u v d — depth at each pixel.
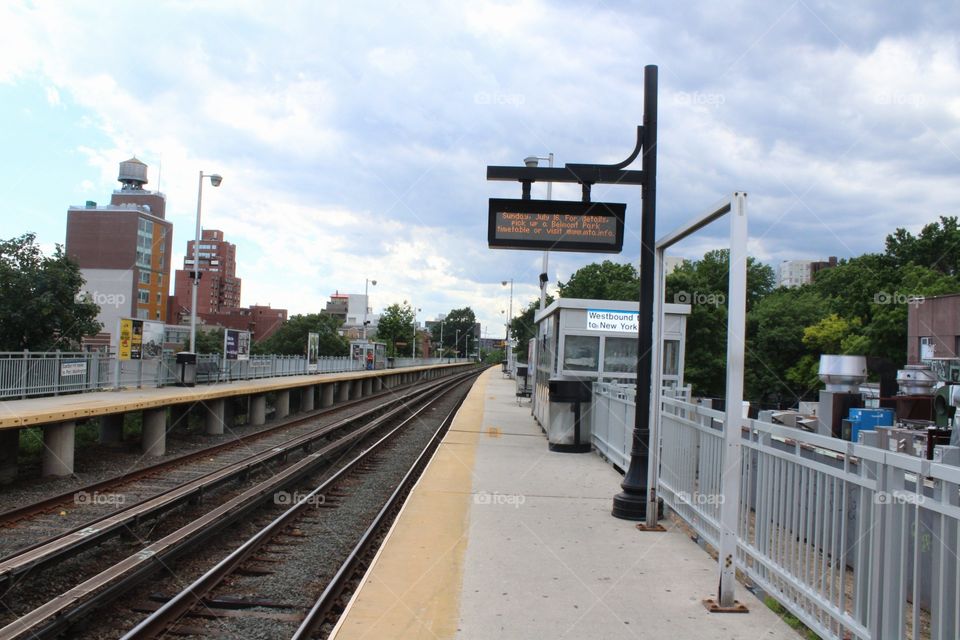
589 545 6.73
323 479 12.54
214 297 156.62
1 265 25.50
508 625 4.70
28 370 17.08
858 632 3.97
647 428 8.04
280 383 27.94
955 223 48.38
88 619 5.50
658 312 7.57
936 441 7.48
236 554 6.97
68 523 8.85
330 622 5.49
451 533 7.09
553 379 13.75
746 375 35.38
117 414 17.47
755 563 5.66
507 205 10.55
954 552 3.36
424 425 22.83
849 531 5.81
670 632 4.62
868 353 33.31
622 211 10.55
